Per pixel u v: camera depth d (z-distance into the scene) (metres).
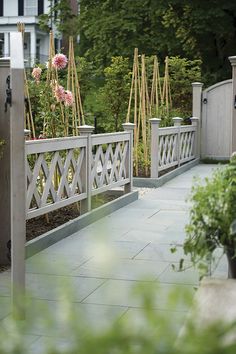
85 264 4.45
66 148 5.56
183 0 16.23
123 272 4.24
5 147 4.43
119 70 10.48
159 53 17.33
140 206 7.07
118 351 0.89
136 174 9.01
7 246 4.49
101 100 10.72
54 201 5.38
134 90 9.53
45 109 6.27
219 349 0.89
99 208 6.27
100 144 6.51
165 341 0.92
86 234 5.48
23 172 3.28
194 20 16.38
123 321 1.00
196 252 2.85
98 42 17.91
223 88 11.83
